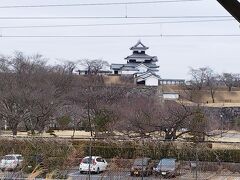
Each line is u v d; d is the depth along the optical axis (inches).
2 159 830.5
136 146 1007.0
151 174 866.1
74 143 1051.3
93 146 1060.5
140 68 4397.1
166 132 1461.6
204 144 1002.7
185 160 940.6
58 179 850.1
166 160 887.7
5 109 1870.1
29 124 1977.1
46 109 1947.6
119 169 847.1
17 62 2482.8
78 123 2175.2
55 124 2149.4
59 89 2285.9
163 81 4399.6
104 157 1050.7
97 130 1726.1
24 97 1887.3
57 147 957.2
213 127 1872.5
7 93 1870.1
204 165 879.7
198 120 1492.4
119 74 3914.9
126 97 2541.8
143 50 4517.7
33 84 2037.4
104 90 2472.9
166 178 840.3
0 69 2330.2
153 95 2923.2
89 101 2180.1
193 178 829.8
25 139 980.6
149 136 1465.3
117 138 1109.7
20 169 807.1
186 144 985.5
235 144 1079.0
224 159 1011.3
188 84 3996.1
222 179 818.2
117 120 1710.1
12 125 1850.4
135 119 1787.6
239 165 894.4
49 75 2351.1
